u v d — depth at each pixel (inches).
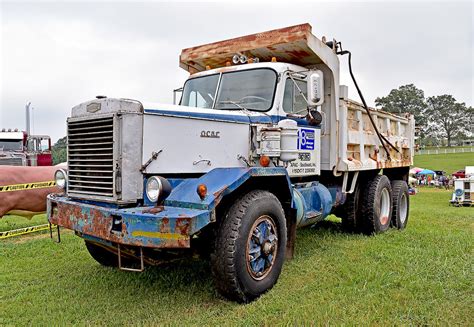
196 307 147.6
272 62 211.2
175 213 134.2
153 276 181.5
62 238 258.2
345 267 190.5
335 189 251.3
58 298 158.6
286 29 217.5
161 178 142.9
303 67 229.3
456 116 3585.1
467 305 147.4
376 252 217.2
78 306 149.6
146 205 148.5
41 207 273.7
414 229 292.8
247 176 154.1
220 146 174.2
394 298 152.4
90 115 156.9
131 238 134.9
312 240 250.2
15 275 186.9
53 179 279.4
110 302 153.1
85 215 149.7
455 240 244.7
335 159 238.5
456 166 1705.2
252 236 156.5
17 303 154.3
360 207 271.1
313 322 130.3
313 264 197.6
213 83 221.3
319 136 229.5
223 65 251.4
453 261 198.7
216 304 151.0
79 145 163.2
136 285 171.2
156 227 131.5
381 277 174.7
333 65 235.3
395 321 133.1
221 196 141.8
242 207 153.0
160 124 154.9
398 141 328.8
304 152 215.0
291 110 209.9
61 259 212.8
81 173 163.0
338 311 139.8
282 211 171.8
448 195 783.1
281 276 180.5
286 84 207.6
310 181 235.0
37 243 245.6
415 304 147.0
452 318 135.9
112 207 148.5
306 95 219.0
